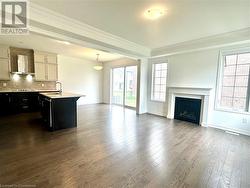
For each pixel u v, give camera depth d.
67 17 2.75
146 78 5.82
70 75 7.17
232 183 1.76
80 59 7.52
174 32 3.37
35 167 2.00
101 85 8.70
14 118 4.58
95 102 8.45
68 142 2.86
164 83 5.39
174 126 4.09
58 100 3.54
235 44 3.46
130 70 7.45
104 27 3.18
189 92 4.45
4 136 3.12
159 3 2.20
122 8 2.38
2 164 2.06
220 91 4.00
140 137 3.21
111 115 5.38
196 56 4.36
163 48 4.72
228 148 2.73
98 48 3.93
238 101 3.71
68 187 1.64
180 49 4.29
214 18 2.64
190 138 3.21
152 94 5.78
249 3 2.15
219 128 3.95
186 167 2.08
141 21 2.84
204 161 2.25
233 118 3.72
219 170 2.03
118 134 3.38
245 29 3.05
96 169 1.99
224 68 3.91
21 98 5.21
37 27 2.74
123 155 2.40
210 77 4.09
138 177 1.84
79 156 2.33
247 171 2.01
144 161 2.22
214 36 3.52
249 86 3.50
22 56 5.29
